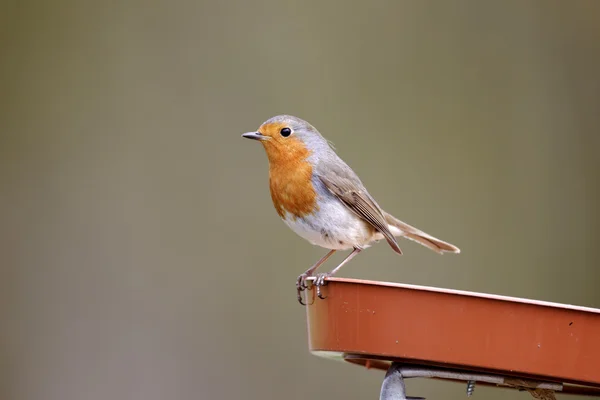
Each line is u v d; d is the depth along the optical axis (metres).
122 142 13.45
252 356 12.22
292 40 14.16
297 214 7.88
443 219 13.67
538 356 4.74
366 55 14.27
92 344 12.29
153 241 12.90
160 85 13.80
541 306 4.74
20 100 13.50
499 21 14.42
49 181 13.18
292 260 12.66
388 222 9.05
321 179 7.74
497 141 14.14
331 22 14.34
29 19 13.72
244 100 13.86
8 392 11.99
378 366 6.38
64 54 13.72
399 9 14.46
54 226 12.95
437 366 5.39
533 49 14.42
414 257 12.73
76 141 13.41
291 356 12.22
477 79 14.33
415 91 14.26
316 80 14.09
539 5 14.41
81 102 13.58
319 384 12.07
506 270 13.44
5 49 13.62
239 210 13.13
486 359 4.81
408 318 4.99
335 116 13.98
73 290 12.55
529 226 13.72
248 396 12.03
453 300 4.88
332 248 8.07
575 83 14.30
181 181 13.29
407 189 13.77
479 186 13.88
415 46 14.40
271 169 7.92
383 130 14.02
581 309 4.68
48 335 12.31
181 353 12.22
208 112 13.76
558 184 13.95
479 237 13.59
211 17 14.07
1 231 12.87
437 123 14.13
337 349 5.30
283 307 12.45
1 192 13.08
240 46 14.06
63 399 11.98
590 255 13.60
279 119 7.80
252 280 12.61
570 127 14.19
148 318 12.43
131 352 12.26
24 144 13.34
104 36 13.84
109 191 13.18
